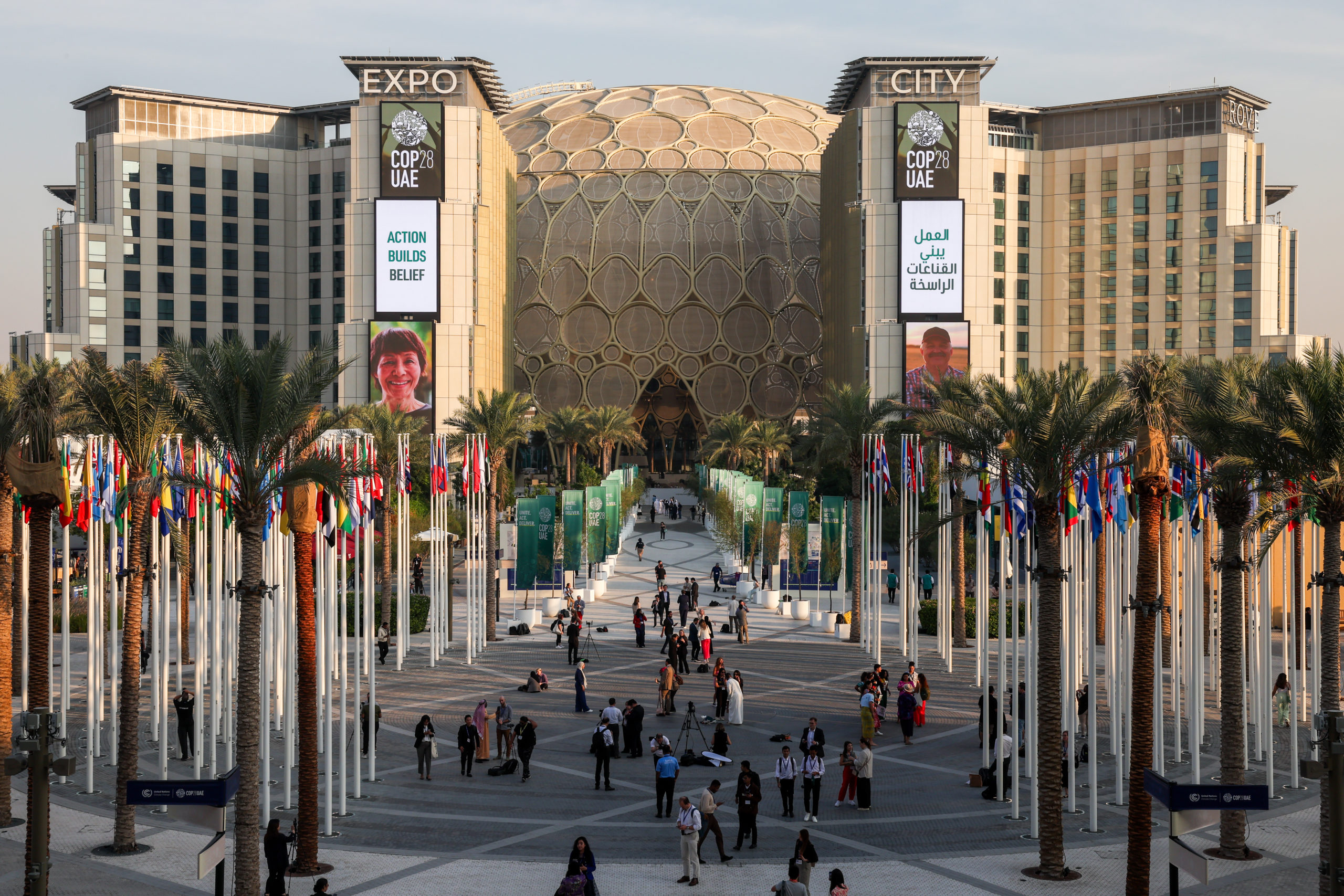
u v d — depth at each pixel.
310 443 23.89
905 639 49.69
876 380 101.50
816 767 26.83
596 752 29.30
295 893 21.75
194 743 32.41
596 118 146.62
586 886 19.19
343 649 27.70
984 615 37.12
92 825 26.67
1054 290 123.38
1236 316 116.56
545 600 61.16
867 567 53.25
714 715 37.97
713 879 22.47
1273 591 53.94
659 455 157.12
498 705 34.12
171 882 22.66
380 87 106.94
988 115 113.00
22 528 32.03
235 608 34.72
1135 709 21.81
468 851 24.42
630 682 43.28
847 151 109.19
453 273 105.00
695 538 97.94
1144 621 22.11
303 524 23.62
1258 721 33.06
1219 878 23.02
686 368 138.75
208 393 21.70
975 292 103.62
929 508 67.88
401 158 104.31
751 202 138.75
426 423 103.94
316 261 125.06
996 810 27.89
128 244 119.75
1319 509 25.77
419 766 30.59
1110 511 31.53
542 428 119.69
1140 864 21.42
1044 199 123.75
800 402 139.62
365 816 27.11
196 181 122.12
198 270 122.31
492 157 111.00
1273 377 25.86
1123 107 123.69
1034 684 27.34
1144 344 119.81
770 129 147.00
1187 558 31.84
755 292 138.00
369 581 32.56
